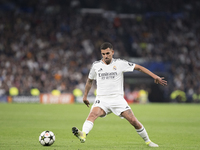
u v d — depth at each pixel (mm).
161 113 70125
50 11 151375
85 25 150125
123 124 47969
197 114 67812
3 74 113562
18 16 143500
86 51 138000
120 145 28516
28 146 26969
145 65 133500
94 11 158750
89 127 25047
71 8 155625
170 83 131500
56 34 141375
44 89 113688
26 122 48188
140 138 33688
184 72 135125
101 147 27031
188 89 129000
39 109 76312
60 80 118562
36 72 119125
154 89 128750
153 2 163375
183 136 35469
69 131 38719
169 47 147625
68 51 134125
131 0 162125
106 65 26359
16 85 111812
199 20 161375
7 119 52062
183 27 157750
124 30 153750
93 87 115562
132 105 103688
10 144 28172
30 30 139625
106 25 153500
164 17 161250
